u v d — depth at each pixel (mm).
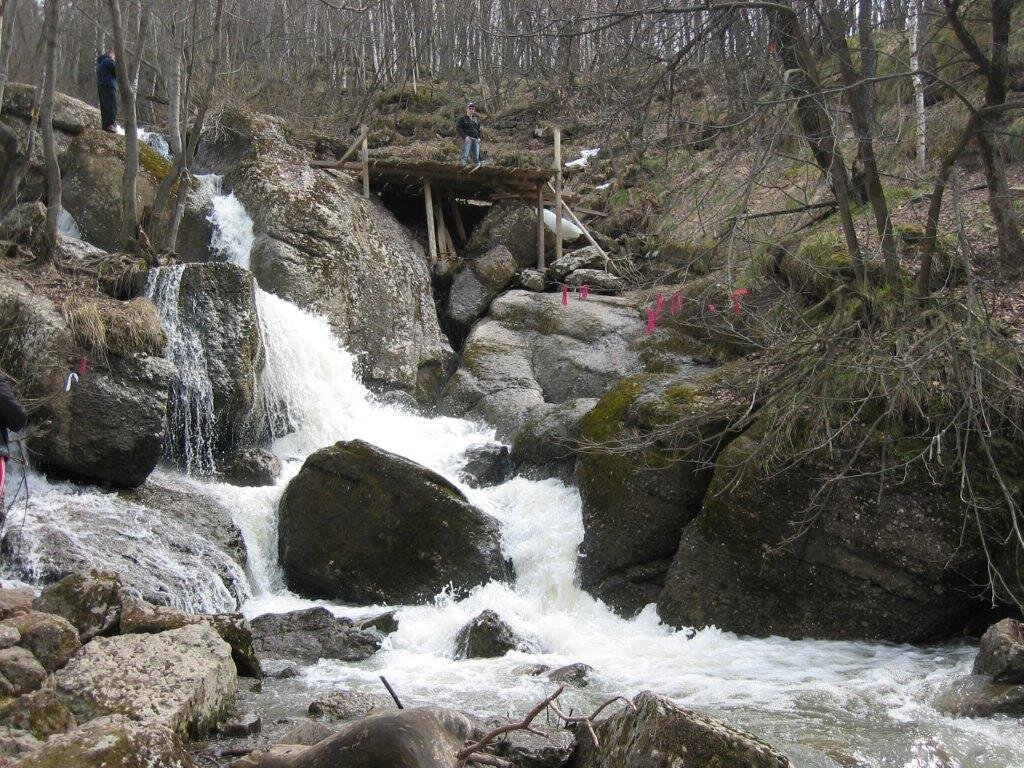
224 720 6418
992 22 9438
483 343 16094
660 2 9594
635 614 10031
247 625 7570
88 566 8680
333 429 14000
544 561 10750
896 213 12609
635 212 18375
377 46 28969
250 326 12430
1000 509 8719
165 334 11008
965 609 8938
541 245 18766
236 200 16922
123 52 13062
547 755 5203
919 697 7230
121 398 10266
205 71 18984
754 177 8602
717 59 9672
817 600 9156
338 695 6840
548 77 13664
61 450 9906
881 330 9445
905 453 8852
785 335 9992
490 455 12812
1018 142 10180
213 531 10289
